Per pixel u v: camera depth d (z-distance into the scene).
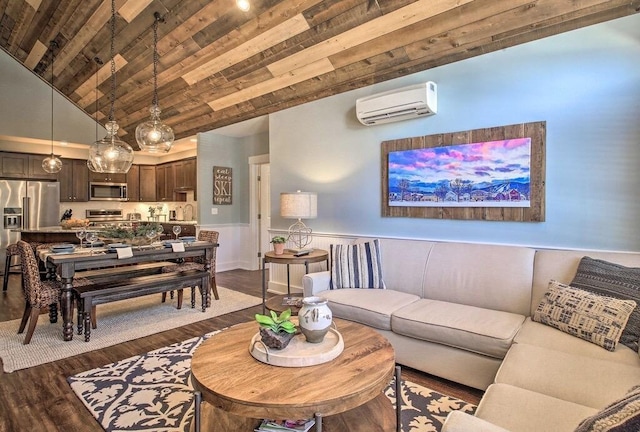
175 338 3.24
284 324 1.75
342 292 3.04
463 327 2.25
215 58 4.08
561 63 2.67
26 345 3.05
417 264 3.10
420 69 3.36
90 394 2.28
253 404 1.32
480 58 3.04
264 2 3.16
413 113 3.33
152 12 3.71
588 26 2.56
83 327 3.35
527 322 2.29
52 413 2.08
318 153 4.29
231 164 6.48
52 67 5.64
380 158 3.71
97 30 4.31
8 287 5.20
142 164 8.19
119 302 4.37
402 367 2.62
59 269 3.12
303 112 4.43
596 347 1.84
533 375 1.58
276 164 4.80
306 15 3.18
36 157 6.74
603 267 2.19
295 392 1.38
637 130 2.41
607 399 1.39
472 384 2.23
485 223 3.05
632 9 2.39
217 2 3.32
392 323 2.56
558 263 2.48
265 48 3.69
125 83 5.21
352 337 1.93
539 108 2.77
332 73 3.75
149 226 4.01
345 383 1.45
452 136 3.19
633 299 1.92
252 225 6.40
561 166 2.69
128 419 2.02
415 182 3.43
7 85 5.96
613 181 2.50
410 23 2.94
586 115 2.58
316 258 3.48
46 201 6.64
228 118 5.30
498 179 2.95
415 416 2.01
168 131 3.59
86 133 6.79
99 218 7.80
